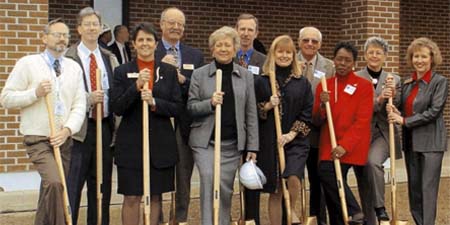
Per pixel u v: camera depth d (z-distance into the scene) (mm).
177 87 7227
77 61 7406
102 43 12047
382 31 11555
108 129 7562
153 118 7117
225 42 7215
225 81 7281
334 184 7781
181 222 7957
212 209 7246
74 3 13289
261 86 7504
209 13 14523
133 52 13500
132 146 7098
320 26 15547
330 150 7781
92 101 7227
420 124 7953
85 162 7414
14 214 9039
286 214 7660
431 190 8055
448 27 16719
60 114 6875
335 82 7883
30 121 6820
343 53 7758
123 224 7242
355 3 11672
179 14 7777
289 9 15227
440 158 8055
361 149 7727
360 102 7770
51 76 6883
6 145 9734
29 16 9625
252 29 8000
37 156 6773
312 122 7953
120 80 7102
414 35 16375
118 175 7168
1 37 9484
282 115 7531
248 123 7332
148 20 13945
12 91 6828
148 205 6957
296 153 7559
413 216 8273
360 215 7723
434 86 7922
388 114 7875
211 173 7230
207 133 7277
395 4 11625
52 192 6664
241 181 7281
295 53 7594
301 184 7984
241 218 7777
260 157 7500
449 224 9109
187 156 7816
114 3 13625
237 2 14766
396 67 11680
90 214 7691
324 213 8508
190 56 7898
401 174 11453
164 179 7172
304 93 7582
